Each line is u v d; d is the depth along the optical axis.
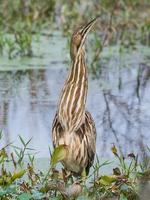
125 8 25.53
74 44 12.72
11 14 24.81
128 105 17.34
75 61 12.73
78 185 11.37
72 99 12.57
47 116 16.28
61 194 11.27
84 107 12.62
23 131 15.42
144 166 12.30
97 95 18.02
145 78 19.56
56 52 21.62
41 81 18.97
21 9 25.31
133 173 12.33
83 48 12.77
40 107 16.88
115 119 16.33
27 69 19.94
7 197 11.35
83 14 25.00
